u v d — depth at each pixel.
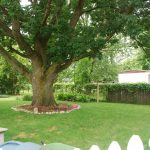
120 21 15.80
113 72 31.80
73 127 13.52
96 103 25.83
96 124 14.23
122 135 12.02
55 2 17.42
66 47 16.31
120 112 18.53
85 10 19.05
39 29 16.91
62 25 16.84
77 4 18.89
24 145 3.98
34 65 19.28
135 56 49.78
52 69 19.03
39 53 19.12
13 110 18.06
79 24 19.88
